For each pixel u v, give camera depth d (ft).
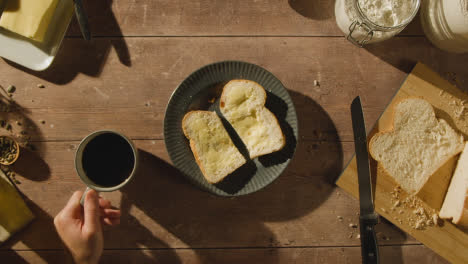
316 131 2.84
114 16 2.82
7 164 2.74
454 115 2.79
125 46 2.82
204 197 2.82
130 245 2.80
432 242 2.76
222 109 2.69
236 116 2.71
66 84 2.81
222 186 2.67
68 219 2.55
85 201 2.52
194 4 2.84
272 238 2.82
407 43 2.85
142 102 2.82
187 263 2.81
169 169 2.81
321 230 2.82
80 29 2.83
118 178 2.62
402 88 2.80
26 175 2.79
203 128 2.67
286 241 2.82
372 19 2.61
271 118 2.65
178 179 2.82
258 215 2.82
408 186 2.75
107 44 2.82
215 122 2.68
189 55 2.83
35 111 2.81
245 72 2.69
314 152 2.83
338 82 2.84
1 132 2.80
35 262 2.78
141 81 2.82
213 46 2.84
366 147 2.72
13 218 2.73
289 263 2.82
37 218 2.79
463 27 2.58
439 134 2.76
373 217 2.65
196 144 2.66
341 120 2.84
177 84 2.83
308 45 2.85
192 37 2.83
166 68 2.83
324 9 2.85
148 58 2.83
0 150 2.74
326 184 2.83
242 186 2.68
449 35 2.68
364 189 2.71
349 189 2.76
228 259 2.81
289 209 2.82
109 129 2.67
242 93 2.67
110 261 2.79
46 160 2.80
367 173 2.71
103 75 2.82
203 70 2.66
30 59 2.74
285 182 2.82
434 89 2.80
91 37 2.82
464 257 2.74
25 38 2.75
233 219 2.82
